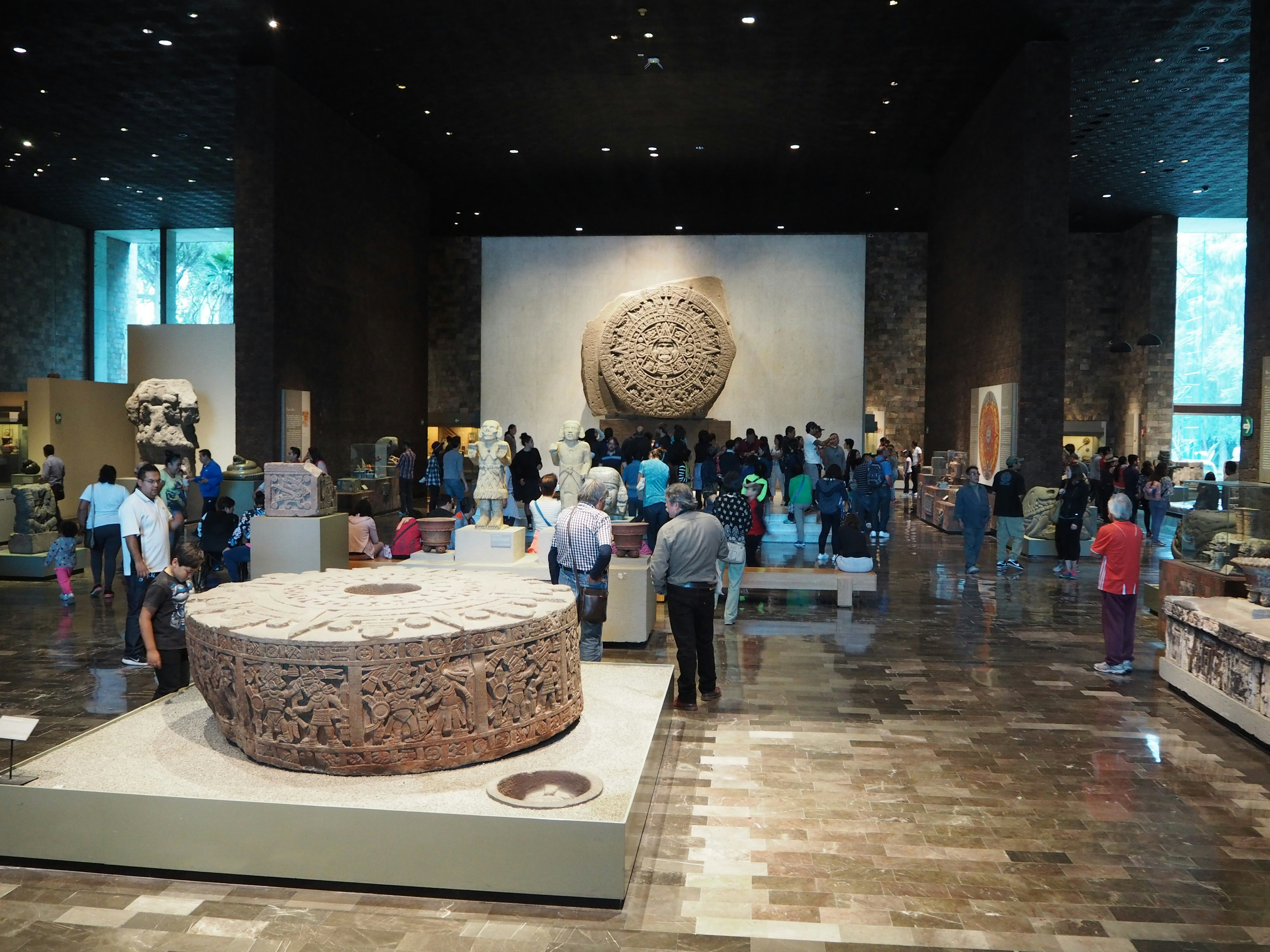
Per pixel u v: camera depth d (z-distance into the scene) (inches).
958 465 773.3
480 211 1152.8
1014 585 496.7
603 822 158.7
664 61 674.8
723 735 251.1
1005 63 673.6
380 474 812.6
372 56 659.4
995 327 711.7
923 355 1200.8
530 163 941.2
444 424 1208.8
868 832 190.4
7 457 754.8
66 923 153.5
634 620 355.9
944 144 876.0
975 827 193.5
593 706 231.3
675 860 177.0
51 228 1203.2
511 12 589.9
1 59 667.4
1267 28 472.4
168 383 725.3
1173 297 1115.9
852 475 738.2
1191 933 152.3
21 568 494.9
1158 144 860.6
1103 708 278.4
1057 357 636.7
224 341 813.2
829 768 227.3
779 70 690.2
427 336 1037.2
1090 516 618.5
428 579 231.0
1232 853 182.4
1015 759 235.0
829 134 845.8
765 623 399.2
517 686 192.1
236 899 161.8
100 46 639.8
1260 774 225.0
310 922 154.0
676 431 765.9
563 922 154.3
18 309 1143.6
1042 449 640.4
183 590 254.7
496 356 1006.4
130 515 315.9
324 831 164.9
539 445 1002.1
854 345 969.5
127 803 170.1
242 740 189.3
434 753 183.2
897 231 1225.4
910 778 220.8
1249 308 488.7
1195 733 256.5
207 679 195.2
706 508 592.7
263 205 666.2
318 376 743.1
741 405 977.5
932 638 370.3
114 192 1063.6
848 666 325.7
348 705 178.7
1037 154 633.0
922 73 693.9
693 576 274.7
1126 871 174.4
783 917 156.5
